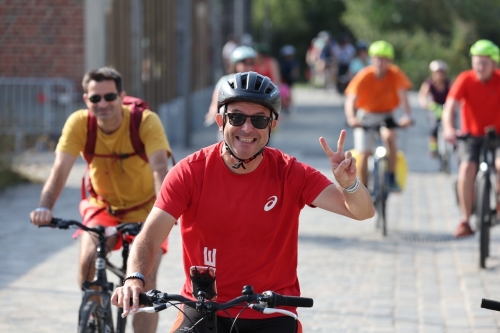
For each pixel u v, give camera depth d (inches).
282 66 1914.4
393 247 641.6
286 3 3838.6
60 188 359.3
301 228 711.7
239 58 754.8
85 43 1146.0
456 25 2920.8
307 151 1217.4
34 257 594.2
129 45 1237.7
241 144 255.9
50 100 1128.2
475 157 612.1
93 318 331.3
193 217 263.3
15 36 1149.1
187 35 1202.6
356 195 254.8
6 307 477.1
